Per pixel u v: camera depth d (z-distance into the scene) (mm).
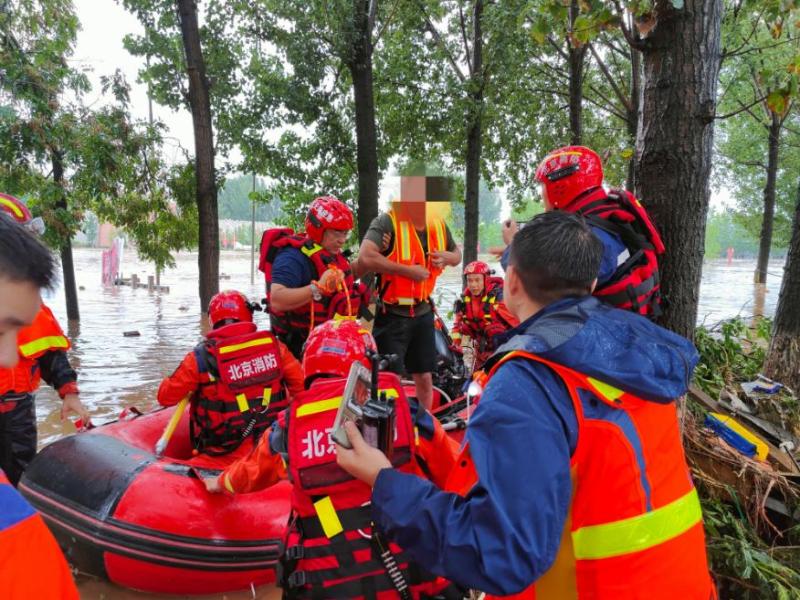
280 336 4023
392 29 15203
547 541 1317
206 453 3750
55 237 10625
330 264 3785
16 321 1065
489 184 17516
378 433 1651
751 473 3451
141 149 12086
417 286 4195
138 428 4117
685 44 3244
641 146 3463
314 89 13125
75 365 8328
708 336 4973
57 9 10477
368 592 1941
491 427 1392
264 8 12492
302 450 2006
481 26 13781
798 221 4797
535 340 1482
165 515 3184
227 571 3232
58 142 9828
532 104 15961
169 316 13109
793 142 24312
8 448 3525
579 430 1414
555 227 1624
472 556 1331
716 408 3947
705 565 1556
